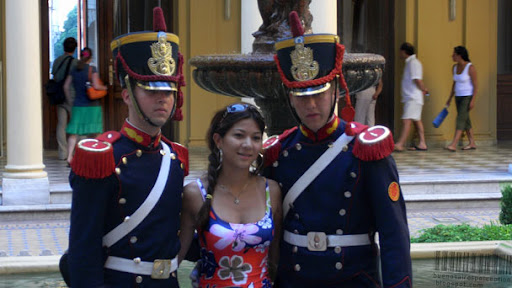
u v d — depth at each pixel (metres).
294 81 3.11
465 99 13.53
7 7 8.75
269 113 5.72
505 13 16.34
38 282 5.41
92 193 2.95
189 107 13.88
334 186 3.16
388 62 14.75
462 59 13.47
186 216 3.30
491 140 15.15
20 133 8.73
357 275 3.22
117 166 3.02
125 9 14.20
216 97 14.00
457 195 9.32
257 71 5.38
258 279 3.24
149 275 3.05
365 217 3.21
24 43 8.74
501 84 16.09
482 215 8.63
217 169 3.25
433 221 8.27
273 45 5.66
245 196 3.25
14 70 8.72
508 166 11.30
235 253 3.20
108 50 14.27
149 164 3.08
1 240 7.34
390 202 3.10
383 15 14.68
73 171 2.97
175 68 3.07
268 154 3.34
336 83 3.16
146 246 3.04
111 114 14.34
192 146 13.89
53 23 14.20
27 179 8.71
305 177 3.21
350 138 3.19
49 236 7.54
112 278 3.04
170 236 3.10
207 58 5.53
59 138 12.51
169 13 14.03
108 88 14.31
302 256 3.21
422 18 14.55
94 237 2.96
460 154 13.28
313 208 3.21
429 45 14.61
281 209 3.31
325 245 3.19
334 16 9.64
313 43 3.07
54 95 12.01
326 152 3.18
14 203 8.65
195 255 3.48
